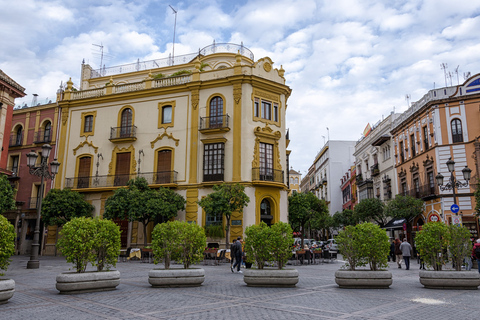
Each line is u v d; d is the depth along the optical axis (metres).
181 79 28.92
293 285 11.04
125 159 29.16
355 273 10.72
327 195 64.19
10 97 23.92
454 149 28.47
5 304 8.14
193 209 26.27
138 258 21.30
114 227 10.61
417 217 31.92
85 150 30.25
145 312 7.33
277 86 28.02
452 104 29.06
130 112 29.81
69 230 9.93
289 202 29.08
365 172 46.44
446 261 11.20
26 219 31.09
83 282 9.65
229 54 31.20
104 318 6.81
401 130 35.56
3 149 24.09
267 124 27.23
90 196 29.00
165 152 28.12
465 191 27.53
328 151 63.56
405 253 18.89
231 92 27.02
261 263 11.48
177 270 10.91
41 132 32.34
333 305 8.10
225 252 20.72
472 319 6.88
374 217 36.53
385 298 9.03
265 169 26.39
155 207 23.73
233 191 23.16
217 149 26.39
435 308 7.84
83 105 31.22
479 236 26.59
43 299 8.75
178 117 28.17
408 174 33.94
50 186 30.81
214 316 6.98
